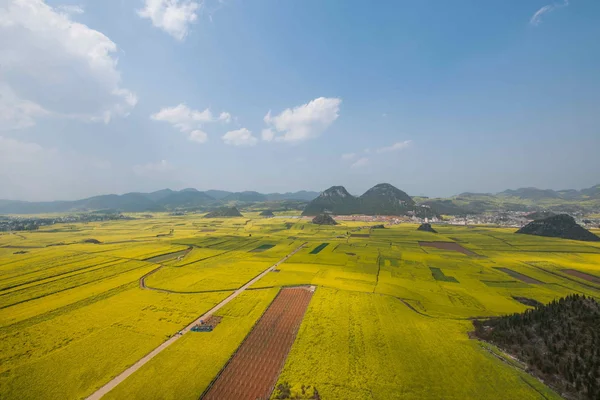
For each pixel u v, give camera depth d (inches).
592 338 2258.9
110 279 4530.0
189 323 3097.9
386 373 2245.3
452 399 1956.2
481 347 2593.5
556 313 2632.9
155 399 1963.6
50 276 4549.7
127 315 3265.3
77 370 2269.9
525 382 2097.7
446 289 4338.1
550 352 2313.0
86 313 3297.2
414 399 1966.0
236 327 2999.5
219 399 1989.4
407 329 2952.8
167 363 2369.6
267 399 1991.9
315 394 2025.1
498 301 3848.4
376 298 3804.1
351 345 2650.1
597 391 1888.5
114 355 2480.3
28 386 2078.0
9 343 2640.3
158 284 4379.9
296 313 3378.4
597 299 3951.8
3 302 3533.5
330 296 3865.7
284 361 2436.0
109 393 2015.3
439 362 2378.2
